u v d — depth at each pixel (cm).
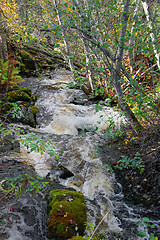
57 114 623
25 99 614
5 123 477
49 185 333
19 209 271
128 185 371
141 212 316
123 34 353
